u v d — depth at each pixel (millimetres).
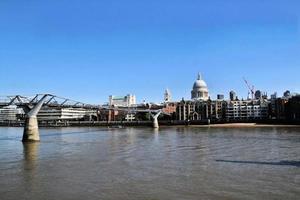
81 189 37406
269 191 35500
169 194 34938
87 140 111062
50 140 114188
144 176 43750
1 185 39750
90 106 155625
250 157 60656
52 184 39969
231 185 38188
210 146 82875
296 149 73562
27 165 54344
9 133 177875
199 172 45969
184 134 142750
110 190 36812
